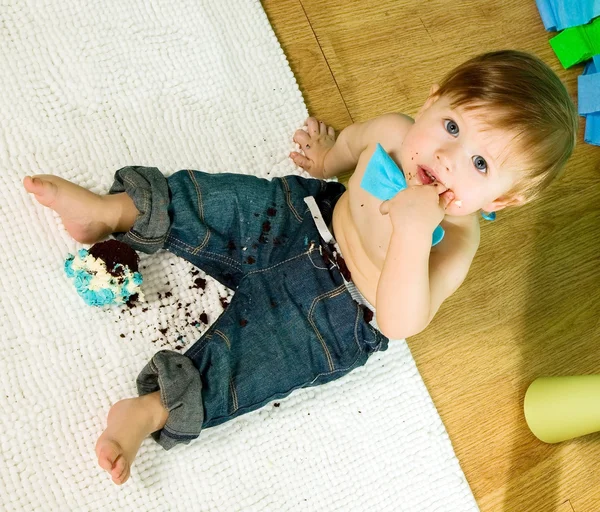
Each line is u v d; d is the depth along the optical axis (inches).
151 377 37.9
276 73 49.3
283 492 41.5
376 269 39.7
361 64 52.5
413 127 35.3
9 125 42.9
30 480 37.9
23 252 40.9
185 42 48.0
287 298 40.1
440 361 47.9
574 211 53.6
